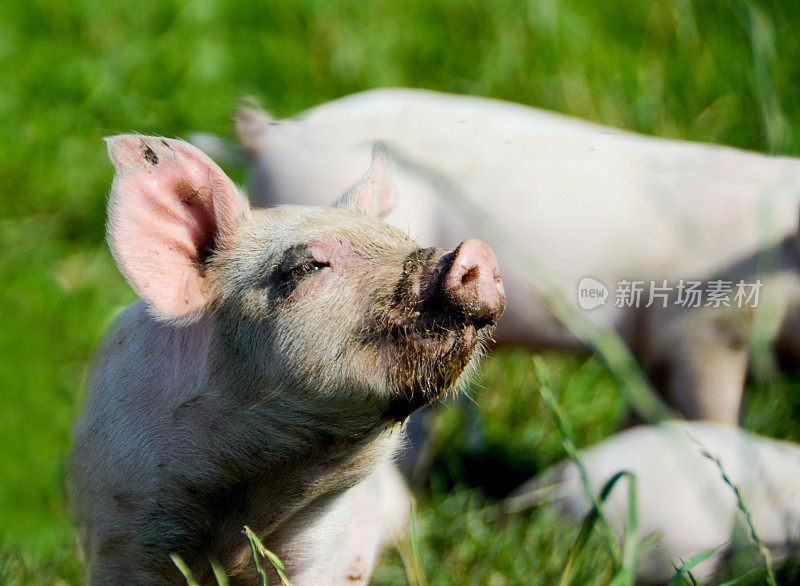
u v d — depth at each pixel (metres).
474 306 4.92
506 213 8.37
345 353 5.21
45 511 8.03
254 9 12.30
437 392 5.11
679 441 6.34
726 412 8.32
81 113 11.40
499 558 7.33
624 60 11.40
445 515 7.92
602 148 8.66
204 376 5.65
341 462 5.69
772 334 8.01
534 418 8.96
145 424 5.77
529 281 8.39
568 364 9.23
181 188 5.67
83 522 6.08
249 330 5.51
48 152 11.12
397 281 5.16
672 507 7.21
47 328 9.77
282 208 5.91
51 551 7.29
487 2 12.02
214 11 12.14
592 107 10.77
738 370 8.30
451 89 11.42
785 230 8.10
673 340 8.36
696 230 8.28
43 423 8.94
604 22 12.12
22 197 10.89
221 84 11.50
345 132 8.47
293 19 12.20
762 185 8.34
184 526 5.79
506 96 11.06
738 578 5.60
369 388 5.21
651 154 8.68
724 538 7.05
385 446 5.80
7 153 11.05
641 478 7.44
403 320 5.08
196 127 10.91
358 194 6.36
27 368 9.38
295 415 5.48
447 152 8.46
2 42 12.02
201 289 5.71
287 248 5.50
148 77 11.66
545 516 7.62
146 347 5.96
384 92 9.13
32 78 11.66
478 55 11.67
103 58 12.02
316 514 5.97
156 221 5.64
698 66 11.22
